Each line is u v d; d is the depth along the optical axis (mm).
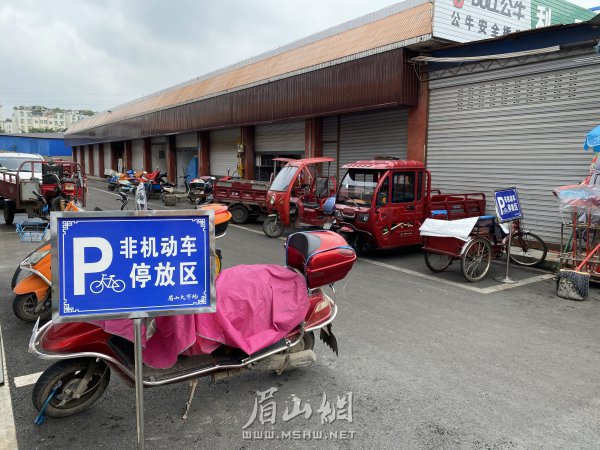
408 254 9555
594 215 7004
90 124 42562
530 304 6141
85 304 2439
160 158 30234
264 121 17000
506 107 9992
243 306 3588
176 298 2590
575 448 3041
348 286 7012
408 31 11258
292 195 11398
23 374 4137
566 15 13984
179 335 3164
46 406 3328
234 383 3977
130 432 3268
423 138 11727
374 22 13141
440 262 7957
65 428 3312
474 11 11258
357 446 3078
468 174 10883
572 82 8867
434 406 3562
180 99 24422
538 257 8555
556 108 9141
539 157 9492
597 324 5379
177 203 19391
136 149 34031
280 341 3725
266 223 11438
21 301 5234
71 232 2396
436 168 11594
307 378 4043
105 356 3182
